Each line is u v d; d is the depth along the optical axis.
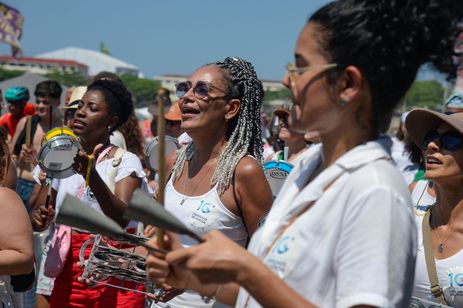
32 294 5.90
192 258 1.89
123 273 3.64
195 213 3.69
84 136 4.63
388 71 2.01
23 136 8.23
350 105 2.04
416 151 4.11
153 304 3.79
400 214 1.90
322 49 2.04
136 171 4.51
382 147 2.04
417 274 3.52
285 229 2.09
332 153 2.11
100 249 3.67
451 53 2.09
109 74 5.91
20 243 3.44
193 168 3.85
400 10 2.01
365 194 1.92
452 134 3.43
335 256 1.96
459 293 3.39
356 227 1.91
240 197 3.66
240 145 3.80
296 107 2.09
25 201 7.74
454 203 3.47
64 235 4.30
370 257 1.86
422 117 3.53
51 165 4.06
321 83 2.04
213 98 3.78
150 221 1.95
